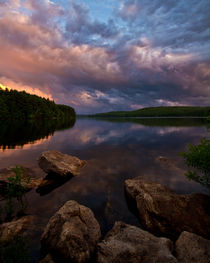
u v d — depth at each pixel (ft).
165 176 41.37
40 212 25.30
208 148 23.66
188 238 17.62
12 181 27.76
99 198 30.71
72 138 114.83
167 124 247.09
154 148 79.20
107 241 17.54
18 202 28.37
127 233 18.86
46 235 17.71
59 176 40.40
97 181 38.99
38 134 129.59
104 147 82.58
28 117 299.79
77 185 36.58
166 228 21.40
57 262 15.38
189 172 27.96
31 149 75.31
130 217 24.99
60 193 32.48
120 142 97.91
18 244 15.98
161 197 25.61
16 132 131.75
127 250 15.62
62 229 17.11
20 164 51.06
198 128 173.17
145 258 15.10
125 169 47.83
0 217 23.43
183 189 33.40
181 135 121.60
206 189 33.30
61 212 19.42
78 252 15.46
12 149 74.02
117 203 28.99
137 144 90.43
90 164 53.06
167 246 16.69
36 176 40.55
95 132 155.63
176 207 23.49
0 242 16.93
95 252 16.60
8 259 14.21
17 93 299.79
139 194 27.30
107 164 53.01
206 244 16.55
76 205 21.43
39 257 16.72
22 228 20.11
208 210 22.29
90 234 18.31
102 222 23.63
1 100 259.60
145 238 17.95
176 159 58.85
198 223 20.83
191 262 14.96
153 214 23.18
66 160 48.44
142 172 44.83
